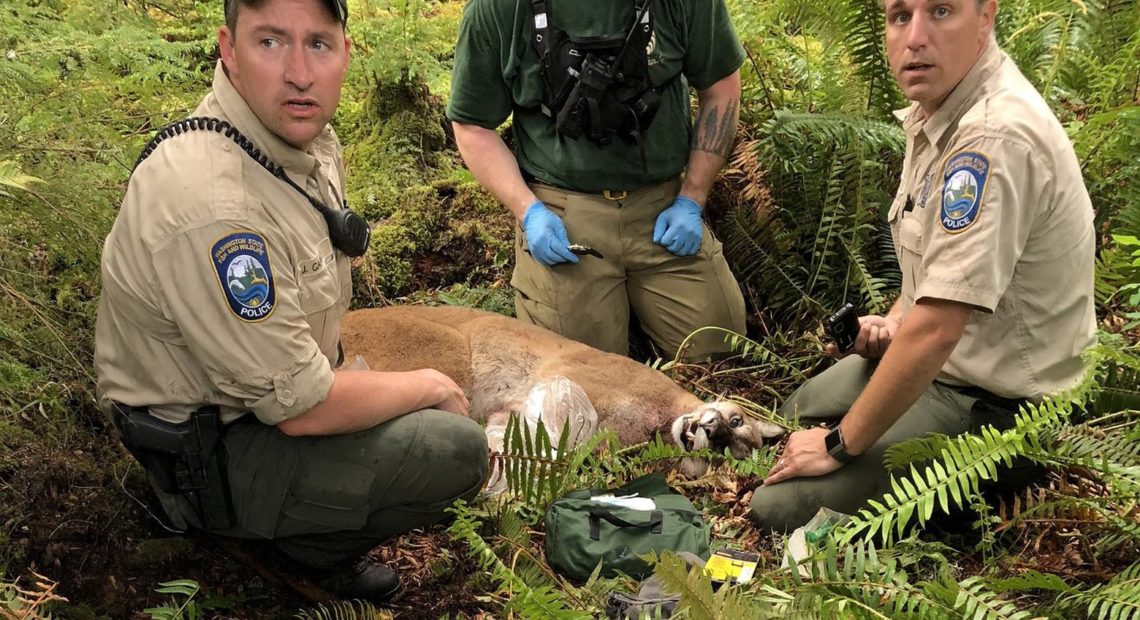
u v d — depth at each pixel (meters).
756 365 4.14
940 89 2.80
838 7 4.23
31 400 2.81
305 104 2.36
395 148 4.82
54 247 2.87
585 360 3.56
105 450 2.95
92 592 2.69
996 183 2.61
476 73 3.88
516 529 2.89
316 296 2.51
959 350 2.91
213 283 2.25
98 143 2.98
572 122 3.72
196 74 3.47
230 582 2.84
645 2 3.62
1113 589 2.26
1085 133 3.90
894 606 2.30
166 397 2.42
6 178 2.43
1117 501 2.67
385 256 4.47
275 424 2.42
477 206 4.64
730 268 4.46
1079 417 3.11
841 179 4.23
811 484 2.99
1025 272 2.77
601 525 2.84
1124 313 3.42
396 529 2.72
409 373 2.69
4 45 2.86
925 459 2.79
